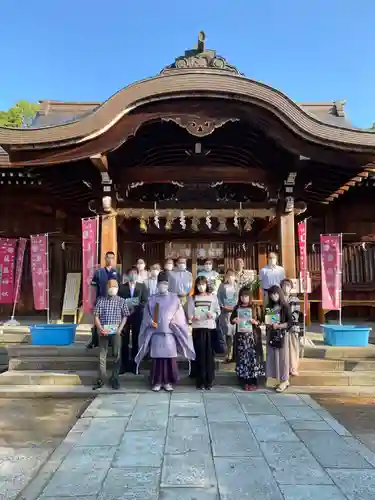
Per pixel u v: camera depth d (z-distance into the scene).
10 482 3.74
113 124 7.77
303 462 4.01
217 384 7.16
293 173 8.74
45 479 3.70
